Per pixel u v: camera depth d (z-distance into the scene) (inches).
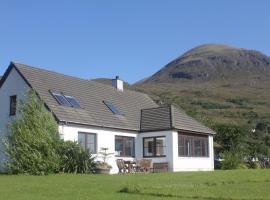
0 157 1295.5
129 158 1456.7
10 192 686.5
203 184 776.9
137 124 1534.2
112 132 1408.7
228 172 1058.7
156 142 1489.9
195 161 1552.7
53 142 1122.7
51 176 994.7
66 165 1144.8
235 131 1978.3
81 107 1366.9
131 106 1627.7
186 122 1553.9
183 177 948.0
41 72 1395.2
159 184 767.1
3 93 1354.6
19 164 1082.7
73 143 1176.8
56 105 1274.6
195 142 1574.8
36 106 1136.2
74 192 685.9
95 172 1193.4
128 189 699.4
